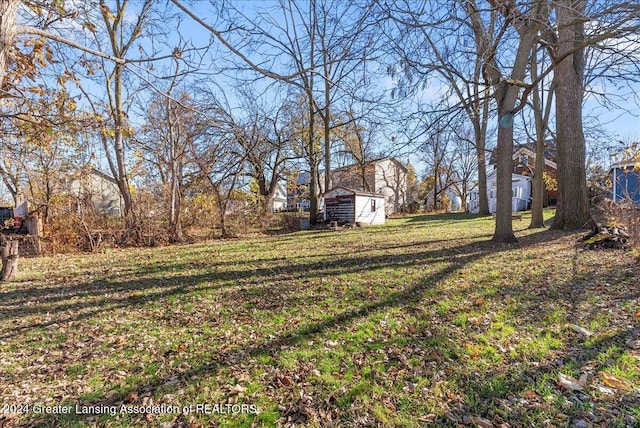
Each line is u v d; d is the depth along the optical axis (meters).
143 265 7.90
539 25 5.74
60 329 3.99
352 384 2.60
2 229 10.96
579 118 10.20
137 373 2.94
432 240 10.25
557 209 10.80
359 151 30.27
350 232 14.87
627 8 3.45
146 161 15.05
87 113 5.58
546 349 2.96
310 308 4.36
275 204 36.19
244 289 5.40
